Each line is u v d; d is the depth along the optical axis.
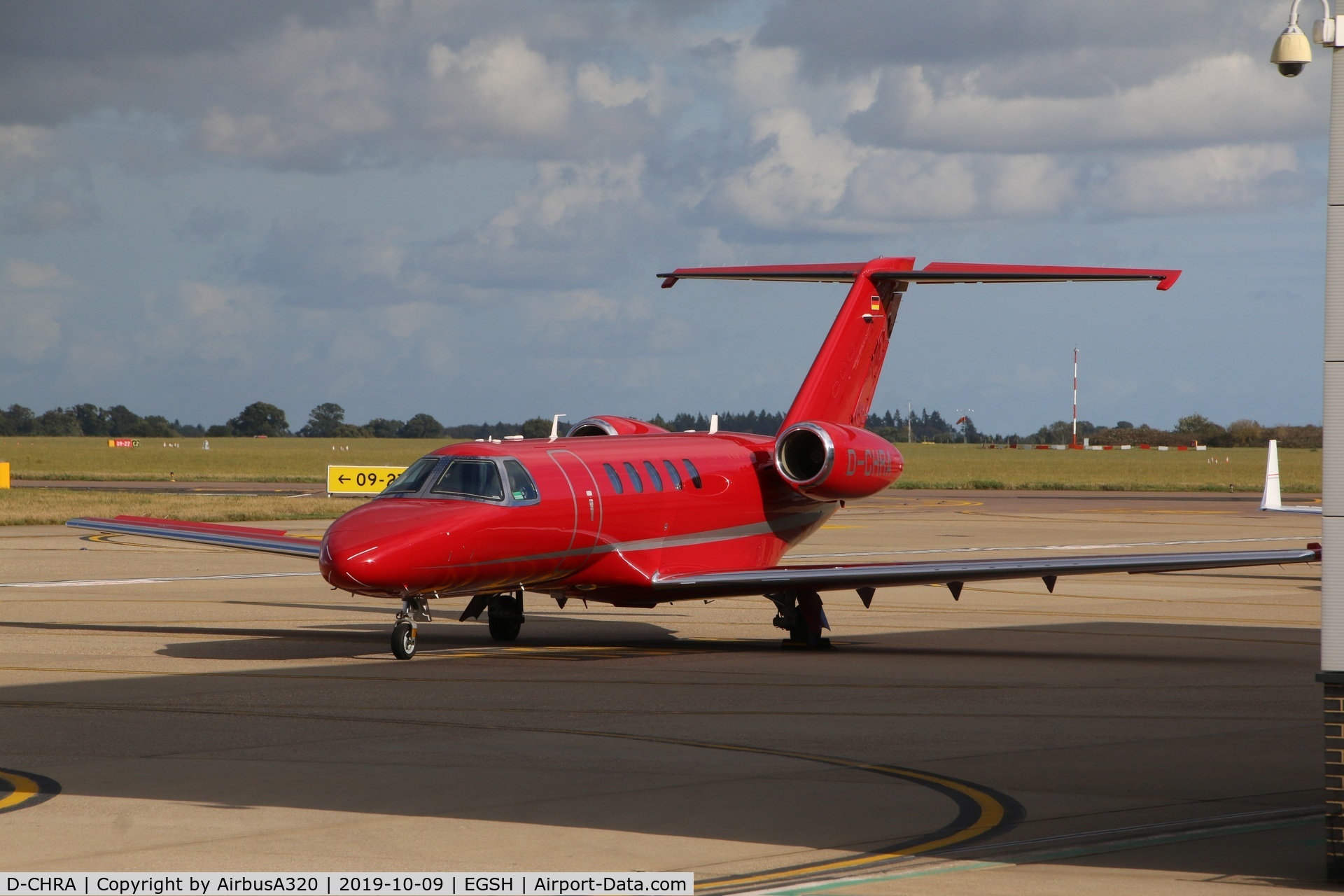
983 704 47.75
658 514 65.19
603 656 61.41
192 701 47.34
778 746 39.56
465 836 29.03
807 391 74.00
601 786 33.97
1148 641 68.00
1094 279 68.50
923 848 28.28
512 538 58.16
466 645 65.38
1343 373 26.08
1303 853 27.94
